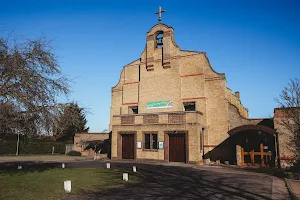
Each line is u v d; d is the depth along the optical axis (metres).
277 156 22.69
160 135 27.19
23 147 39.47
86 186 12.67
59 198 10.27
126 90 35.94
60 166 22.34
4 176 15.59
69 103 14.50
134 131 29.00
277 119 22.58
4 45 12.64
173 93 31.84
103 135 40.69
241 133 25.33
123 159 29.52
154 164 24.42
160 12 34.25
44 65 13.76
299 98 18.56
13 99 12.23
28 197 10.20
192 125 25.62
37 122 13.38
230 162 27.36
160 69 33.25
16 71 12.35
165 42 33.28
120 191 11.74
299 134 18.05
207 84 30.42
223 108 29.16
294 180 15.22
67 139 47.72
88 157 35.19
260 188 12.68
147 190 12.02
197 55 31.25
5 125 12.27
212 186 13.14
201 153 26.52
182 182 14.29
